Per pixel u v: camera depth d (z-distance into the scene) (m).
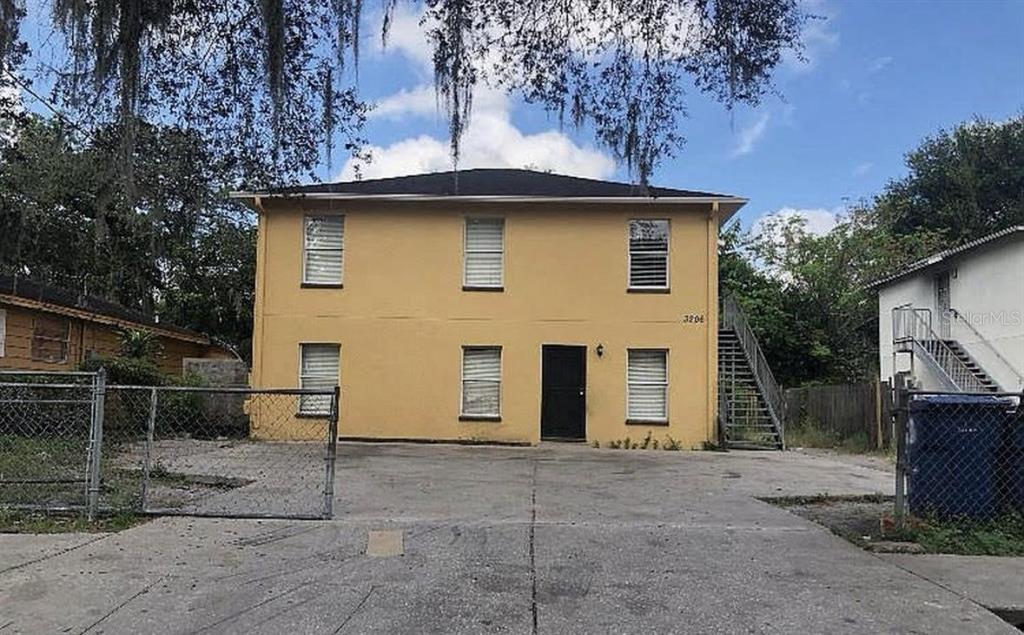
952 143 39.41
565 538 6.91
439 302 17.91
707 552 6.52
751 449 17.36
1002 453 7.32
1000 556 6.52
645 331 17.62
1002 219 36.81
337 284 17.98
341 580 5.58
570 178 20.00
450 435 17.61
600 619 4.89
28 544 6.41
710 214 17.75
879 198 37.81
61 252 21.97
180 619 4.78
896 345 24.23
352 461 13.01
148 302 28.00
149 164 8.48
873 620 4.92
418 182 19.28
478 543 6.68
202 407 16.89
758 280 32.03
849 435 20.28
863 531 7.39
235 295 28.45
